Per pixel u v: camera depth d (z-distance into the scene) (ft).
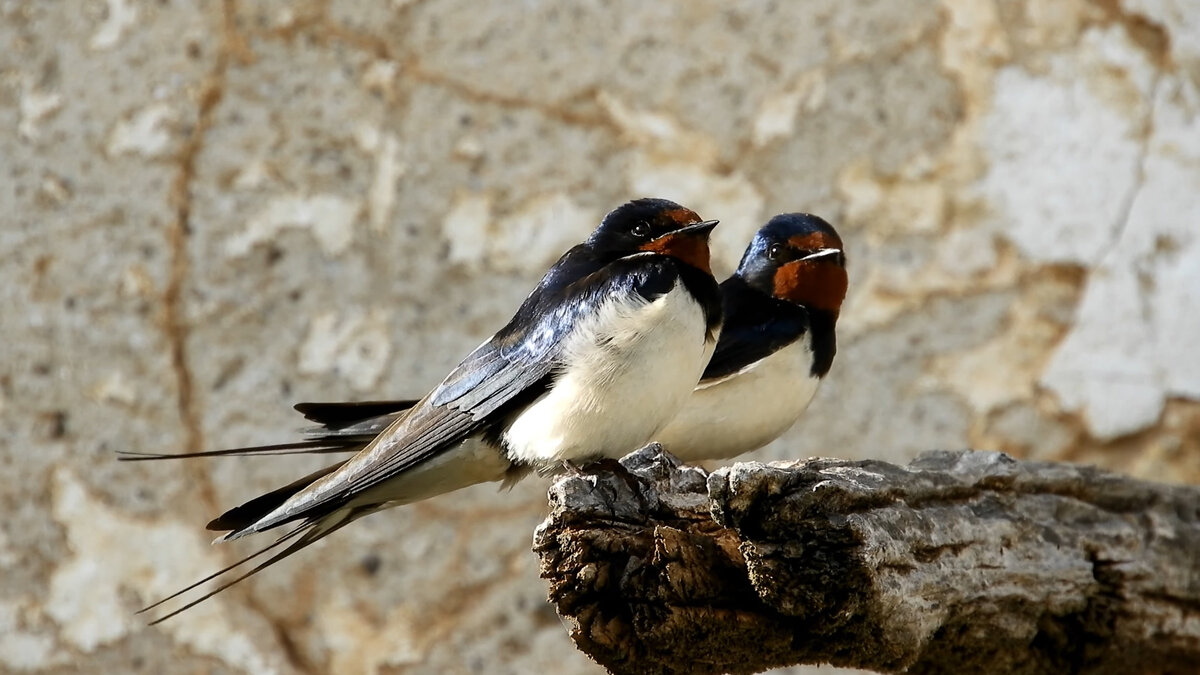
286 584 30.17
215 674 29.81
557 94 32.04
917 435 31.17
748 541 15.78
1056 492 18.60
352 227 31.45
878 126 32.19
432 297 31.27
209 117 31.71
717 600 16.20
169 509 30.35
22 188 31.48
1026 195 32.22
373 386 30.91
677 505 16.85
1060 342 31.71
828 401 31.22
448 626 30.07
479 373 20.54
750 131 32.07
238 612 30.04
